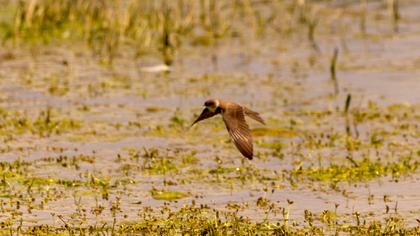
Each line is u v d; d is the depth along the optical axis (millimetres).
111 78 23328
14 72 23672
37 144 17750
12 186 15102
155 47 26875
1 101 20969
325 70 24344
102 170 16141
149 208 14109
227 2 32750
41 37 27516
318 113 20297
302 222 13516
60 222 13391
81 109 20422
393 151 17531
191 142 18109
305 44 27547
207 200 14570
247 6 30719
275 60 25547
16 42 26922
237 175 15977
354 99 21469
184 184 15422
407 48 26719
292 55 26156
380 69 24328
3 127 18844
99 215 13750
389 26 29500
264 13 31484
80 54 25797
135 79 23281
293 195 14898
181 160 16844
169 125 19219
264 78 23484
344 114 20234
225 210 14055
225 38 28219
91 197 14664
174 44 27078
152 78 23453
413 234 12914
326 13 31469
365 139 18391
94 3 29953
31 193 14773
